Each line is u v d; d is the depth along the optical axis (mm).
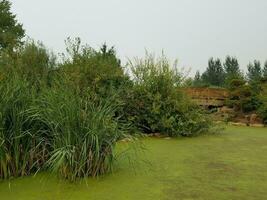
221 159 6977
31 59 11469
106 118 5609
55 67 11297
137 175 5664
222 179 5547
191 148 8141
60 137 5309
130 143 6668
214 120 11430
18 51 11883
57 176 5406
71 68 10102
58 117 5285
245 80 15055
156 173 5832
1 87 5492
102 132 5402
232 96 14539
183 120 10094
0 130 5207
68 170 5238
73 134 5246
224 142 9062
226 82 15617
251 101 14078
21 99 5555
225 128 11383
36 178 5359
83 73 9914
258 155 7387
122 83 10359
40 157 5609
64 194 4793
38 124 5559
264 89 13898
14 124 5367
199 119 10266
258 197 4719
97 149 5246
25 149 5477
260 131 11391
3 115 5270
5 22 27562
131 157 6859
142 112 10125
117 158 6008
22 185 5105
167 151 7727
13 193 4828
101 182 5262
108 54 11867
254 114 13648
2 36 24172
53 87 5977
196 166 6371
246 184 5289
